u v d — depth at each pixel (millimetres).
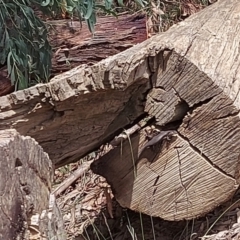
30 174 978
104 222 1571
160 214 1354
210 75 1190
